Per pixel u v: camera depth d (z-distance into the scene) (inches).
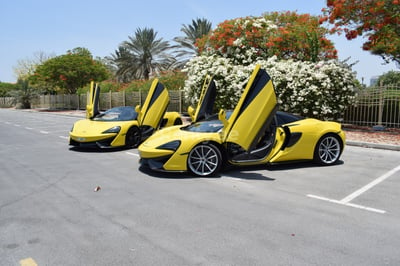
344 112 520.4
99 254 117.0
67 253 118.0
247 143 210.5
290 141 239.9
